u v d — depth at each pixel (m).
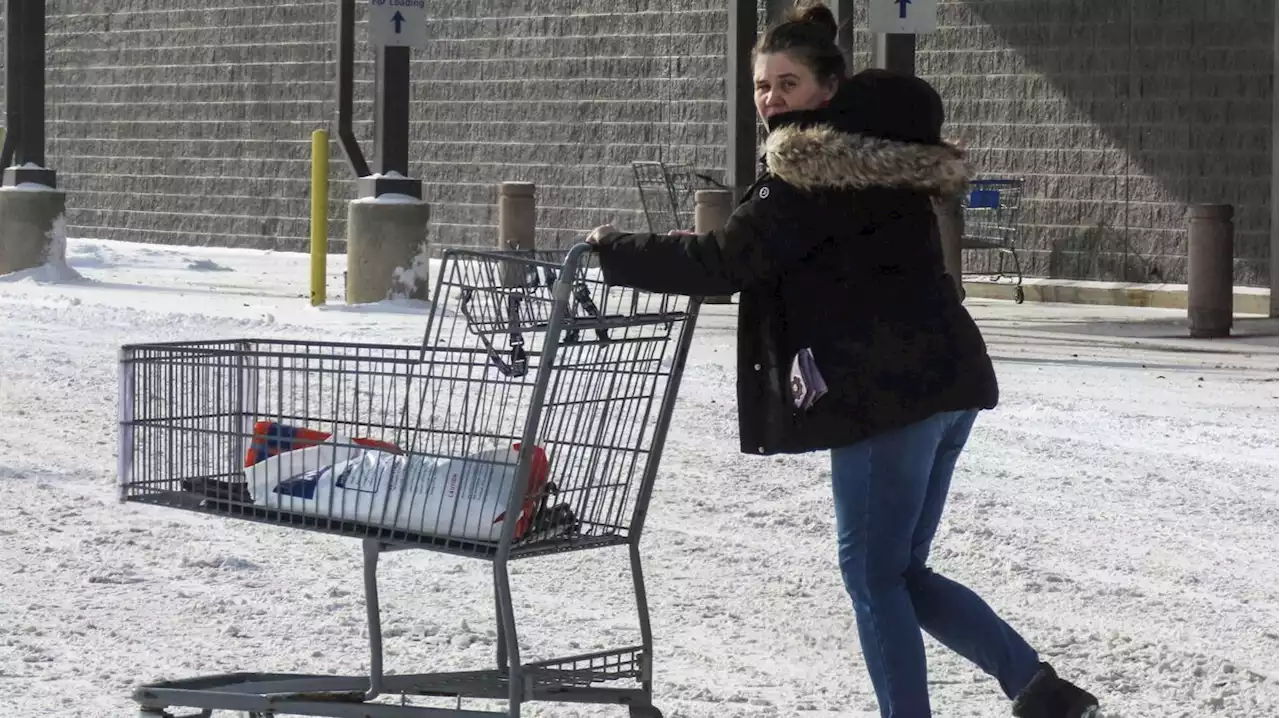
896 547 7.96
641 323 8.30
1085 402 20.98
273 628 11.19
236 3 49.09
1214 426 19.23
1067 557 13.40
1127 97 35.25
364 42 46.66
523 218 34.28
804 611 11.76
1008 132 36.97
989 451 17.67
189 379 8.84
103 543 13.48
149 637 10.92
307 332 27.22
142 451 8.95
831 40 7.91
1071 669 10.46
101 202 53.03
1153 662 10.59
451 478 8.21
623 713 9.52
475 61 45.03
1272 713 9.58
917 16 28.98
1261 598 12.25
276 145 48.47
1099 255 35.81
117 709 9.40
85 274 39.78
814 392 7.74
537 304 8.10
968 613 8.40
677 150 41.38
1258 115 33.62
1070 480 16.25
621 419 8.84
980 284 36.72
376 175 32.25
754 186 7.80
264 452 8.59
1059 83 36.16
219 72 49.72
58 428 18.69
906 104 7.76
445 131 45.75
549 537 8.41
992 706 9.73
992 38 37.09
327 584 12.35
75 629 11.05
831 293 7.75
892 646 7.98
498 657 9.20
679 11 41.09
